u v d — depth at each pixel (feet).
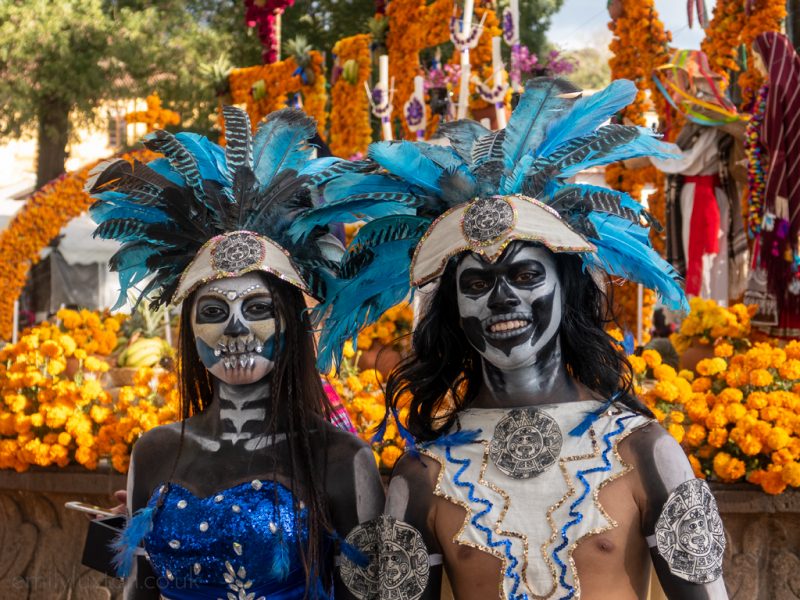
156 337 23.82
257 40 62.49
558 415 6.28
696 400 11.04
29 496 13.23
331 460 6.97
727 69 19.53
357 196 6.72
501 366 6.29
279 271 6.89
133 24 57.52
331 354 7.40
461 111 17.02
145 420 12.41
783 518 10.58
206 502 6.81
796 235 15.56
